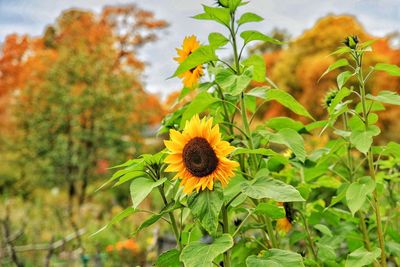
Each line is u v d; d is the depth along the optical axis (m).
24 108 18.20
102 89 17.70
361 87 2.83
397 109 16.34
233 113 3.07
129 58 24.25
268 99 2.85
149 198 12.17
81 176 17.12
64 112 17.48
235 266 2.82
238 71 2.81
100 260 6.43
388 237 3.63
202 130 2.37
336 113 2.82
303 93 18.83
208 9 2.78
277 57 21.61
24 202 15.45
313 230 3.98
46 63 18.33
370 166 2.93
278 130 3.06
